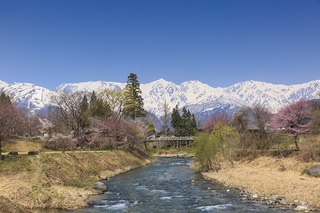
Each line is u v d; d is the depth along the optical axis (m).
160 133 132.38
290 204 24.84
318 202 23.89
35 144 63.06
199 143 50.34
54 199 25.19
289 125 49.34
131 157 66.31
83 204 26.02
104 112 75.25
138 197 29.75
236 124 78.50
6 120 38.25
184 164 68.31
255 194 29.48
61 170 36.44
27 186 26.69
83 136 67.31
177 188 34.88
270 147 52.62
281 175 36.03
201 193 31.59
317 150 40.44
